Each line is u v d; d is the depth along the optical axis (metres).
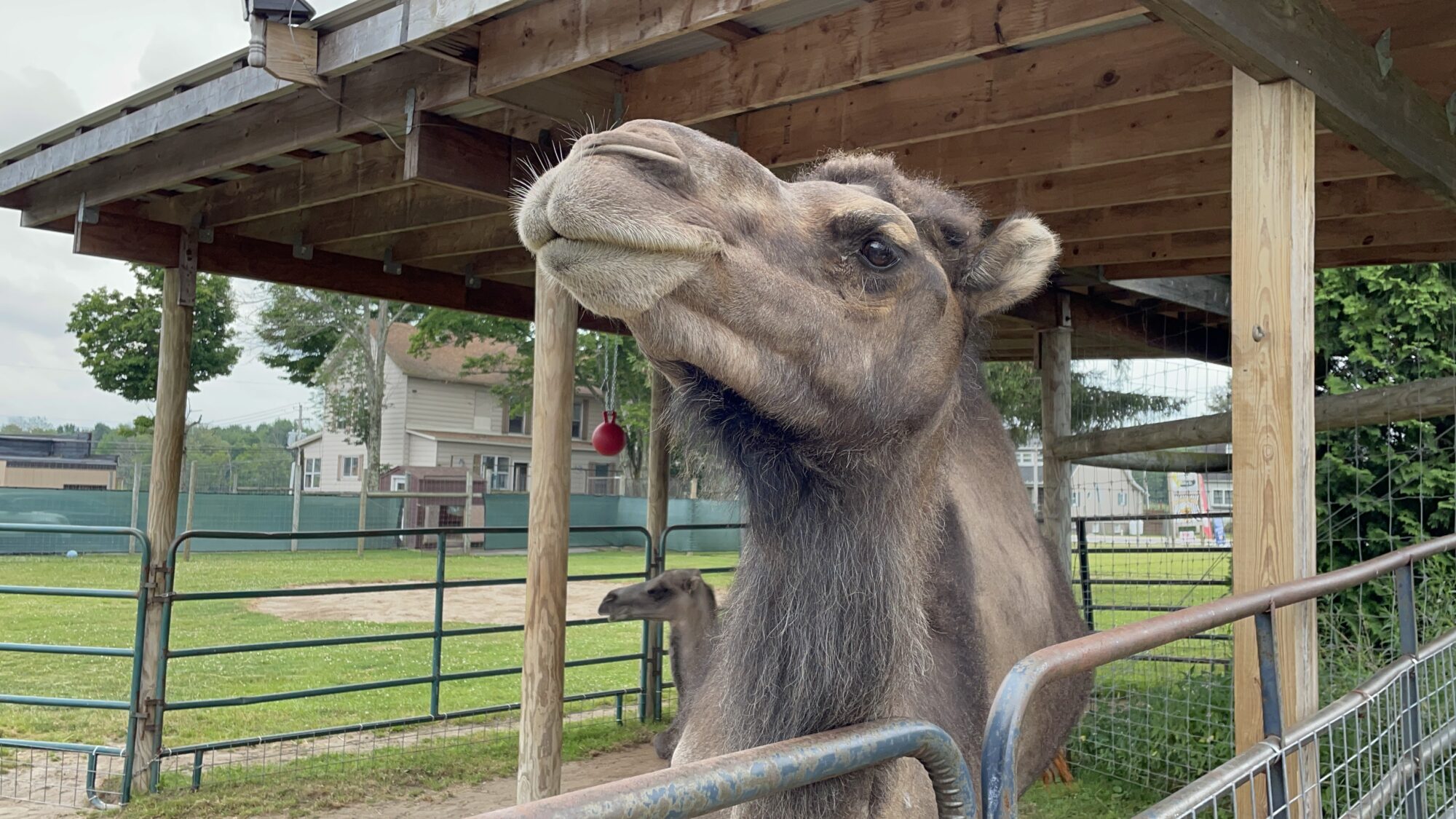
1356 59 3.61
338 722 8.96
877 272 2.30
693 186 1.93
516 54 4.72
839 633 2.23
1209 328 10.38
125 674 10.84
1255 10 3.00
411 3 4.54
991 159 5.79
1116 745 6.76
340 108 5.64
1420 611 7.51
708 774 1.23
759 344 2.05
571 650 13.31
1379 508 7.97
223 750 7.29
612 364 31.34
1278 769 2.62
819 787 2.03
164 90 6.02
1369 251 7.42
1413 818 3.44
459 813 6.50
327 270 8.74
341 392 38.44
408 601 18.28
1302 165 3.23
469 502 28.92
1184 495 19.39
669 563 23.05
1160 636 2.05
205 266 8.01
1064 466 8.60
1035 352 9.06
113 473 36.34
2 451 36.56
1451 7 3.72
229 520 26.86
